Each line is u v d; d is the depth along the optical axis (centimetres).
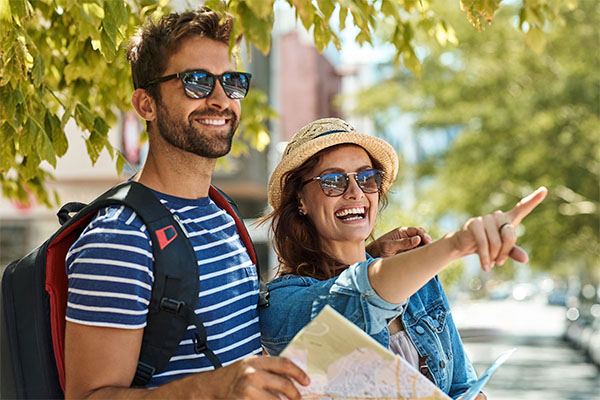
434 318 281
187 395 187
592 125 1886
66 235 222
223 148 237
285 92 3538
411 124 2167
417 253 194
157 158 238
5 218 1453
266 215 307
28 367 218
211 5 295
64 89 389
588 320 2486
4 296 222
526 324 3806
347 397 191
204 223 238
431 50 1895
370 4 333
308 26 234
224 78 235
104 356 203
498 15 1870
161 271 213
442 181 2138
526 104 1927
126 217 214
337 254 287
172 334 213
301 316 237
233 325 233
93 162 338
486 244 175
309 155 282
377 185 283
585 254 2347
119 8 276
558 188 2069
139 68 240
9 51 282
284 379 184
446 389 278
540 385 1652
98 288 205
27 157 325
